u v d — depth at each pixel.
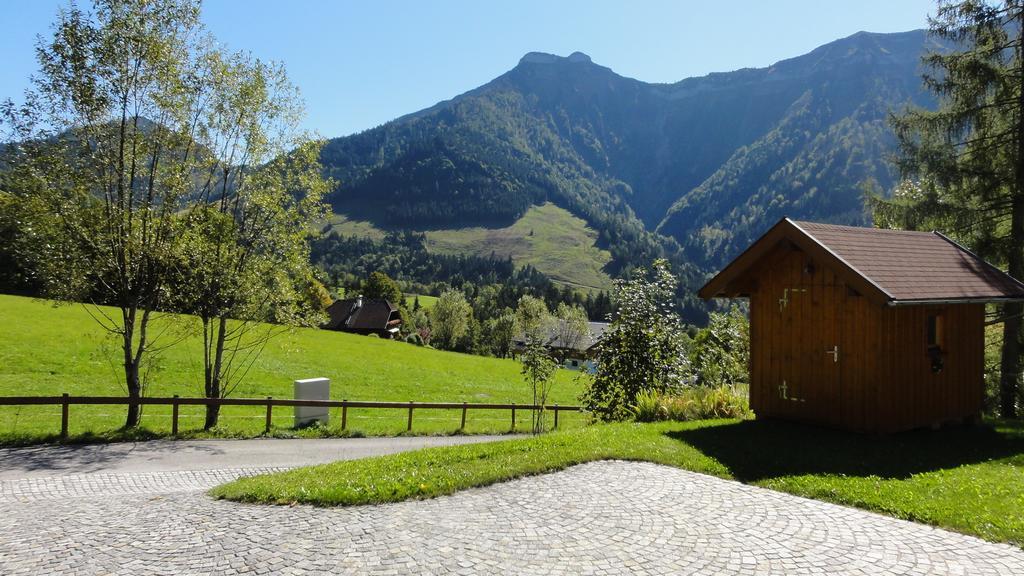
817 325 11.88
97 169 15.77
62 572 5.93
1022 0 17.22
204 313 18.14
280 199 18.77
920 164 19.20
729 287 13.27
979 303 11.94
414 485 8.32
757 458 9.68
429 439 18.42
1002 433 11.92
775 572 5.69
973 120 18.09
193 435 16.53
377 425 20.67
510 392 32.97
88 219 15.67
